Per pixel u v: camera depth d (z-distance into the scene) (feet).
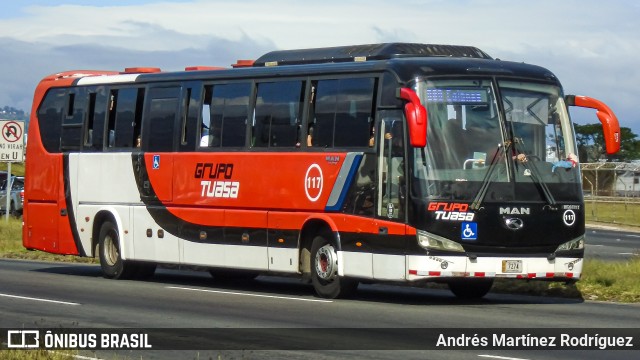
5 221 164.45
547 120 73.61
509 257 70.69
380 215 72.38
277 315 66.74
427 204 69.77
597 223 226.17
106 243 96.48
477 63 73.31
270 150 81.51
